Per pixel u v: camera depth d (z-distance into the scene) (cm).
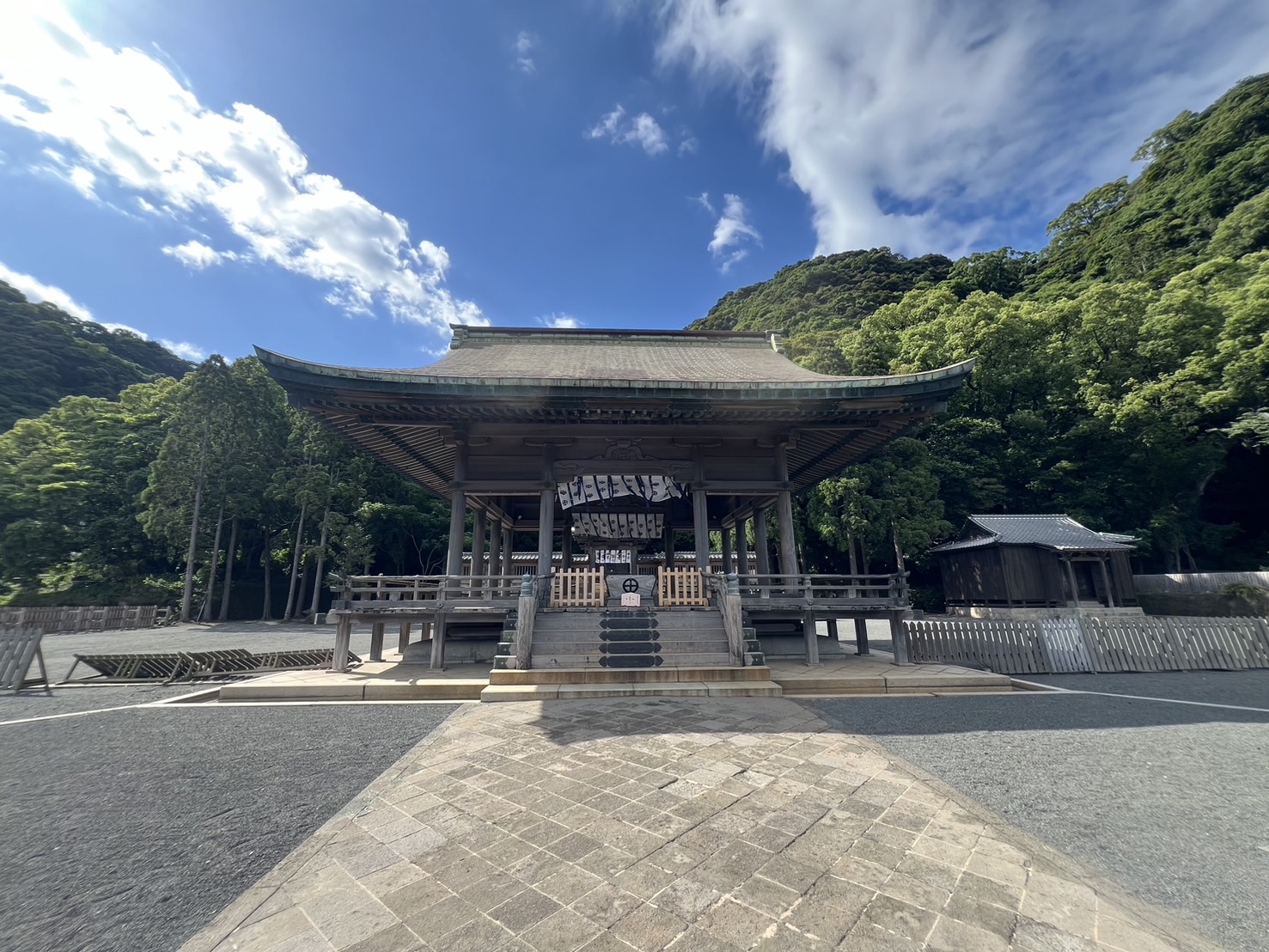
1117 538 2064
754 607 910
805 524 2666
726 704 685
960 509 2688
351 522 3206
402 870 297
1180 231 3566
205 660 973
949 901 263
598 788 414
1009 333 2762
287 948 234
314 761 493
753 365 1270
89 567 2769
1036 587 2036
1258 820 369
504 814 370
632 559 1902
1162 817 372
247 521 3238
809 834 336
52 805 398
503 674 755
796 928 240
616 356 1322
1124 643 1039
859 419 1017
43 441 3241
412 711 686
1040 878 288
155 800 407
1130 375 2619
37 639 872
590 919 249
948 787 423
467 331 1427
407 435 1081
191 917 259
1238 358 2205
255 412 3047
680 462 1088
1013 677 944
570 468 1071
